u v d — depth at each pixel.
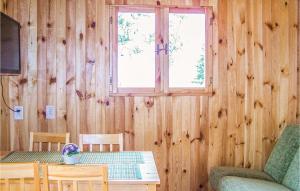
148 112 3.65
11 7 3.47
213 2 3.67
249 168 3.72
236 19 3.69
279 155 3.40
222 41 3.69
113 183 2.19
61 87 3.55
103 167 1.95
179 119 3.67
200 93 3.68
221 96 3.71
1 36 2.64
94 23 3.57
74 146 2.59
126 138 3.63
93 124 3.59
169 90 3.67
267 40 3.73
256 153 3.75
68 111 3.57
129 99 3.62
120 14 3.65
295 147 3.28
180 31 3.71
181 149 3.69
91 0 3.56
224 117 3.71
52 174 1.97
